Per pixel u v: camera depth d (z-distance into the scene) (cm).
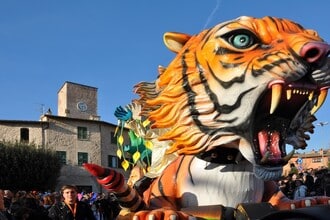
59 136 3102
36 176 2739
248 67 186
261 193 213
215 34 196
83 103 3416
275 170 188
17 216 524
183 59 205
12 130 3000
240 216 187
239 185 204
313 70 183
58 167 2905
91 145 3189
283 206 212
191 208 202
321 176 677
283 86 181
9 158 2681
